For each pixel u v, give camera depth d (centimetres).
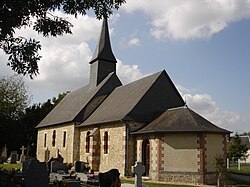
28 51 967
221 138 2267
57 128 3656
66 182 1483
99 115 3012
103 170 2719
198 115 2414
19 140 4781
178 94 2898
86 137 3052
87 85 3950
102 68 3600
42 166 1432
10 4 899
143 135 2433
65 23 1059
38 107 5341
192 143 2191
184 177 2169
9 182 1449
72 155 3134
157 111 2705
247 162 5966
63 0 997
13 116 5028
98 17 1069
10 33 943
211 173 2152
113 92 3375
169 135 2264
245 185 2091
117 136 2597
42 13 1004
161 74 2852
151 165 2320
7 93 4966
